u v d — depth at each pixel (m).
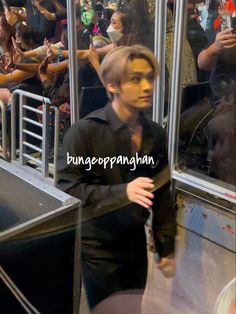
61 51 1.78
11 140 1.87
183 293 1.25
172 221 1.11
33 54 1.90
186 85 1.39
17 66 1.96
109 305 1.02
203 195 1.39
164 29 1.36
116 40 1.42
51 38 1.85
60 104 1.73
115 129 0.93
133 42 1.37
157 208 1.06
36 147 1.71
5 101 1.99
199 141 1.43
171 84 1.41
